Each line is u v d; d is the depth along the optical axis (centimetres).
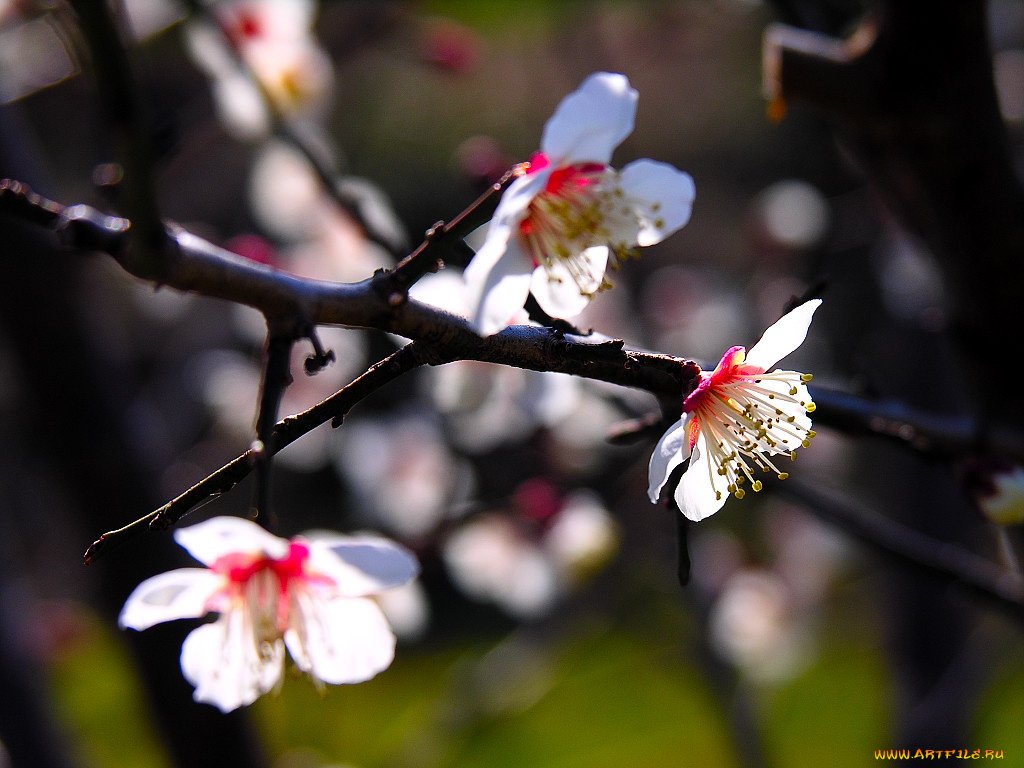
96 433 34
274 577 26
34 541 55
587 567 46
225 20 37
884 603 49
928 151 29
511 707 46
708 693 44
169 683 34
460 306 31
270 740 44
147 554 34
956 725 41
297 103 37
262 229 48
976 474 29
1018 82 53
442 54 47
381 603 38
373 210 33
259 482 23
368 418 53
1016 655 54
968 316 31
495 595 48
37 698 41
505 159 35
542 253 26
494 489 48
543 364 25
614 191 26
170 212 55
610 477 51
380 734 55
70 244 23
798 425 27
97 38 23
